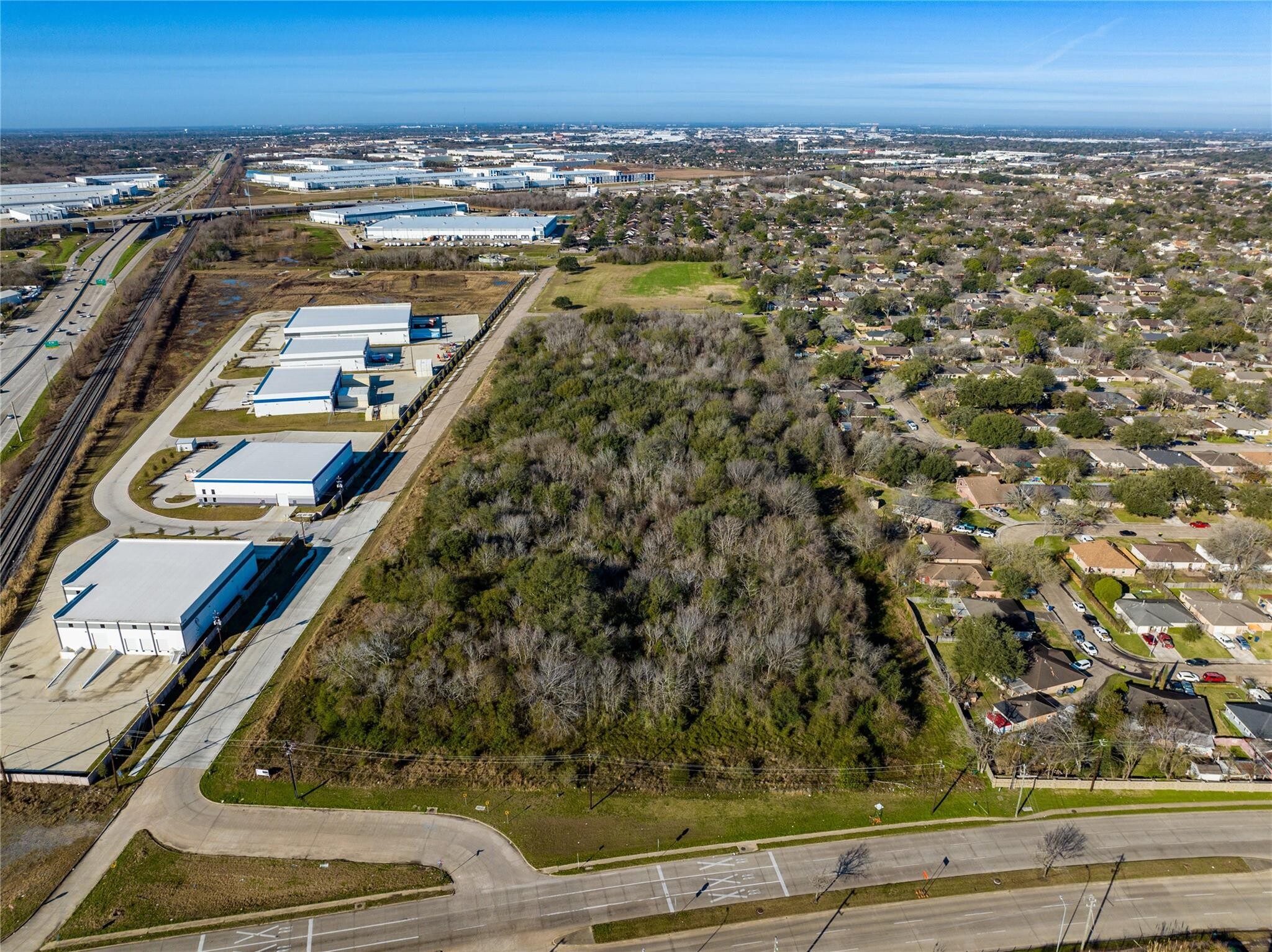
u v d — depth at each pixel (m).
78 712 74.88
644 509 103.94
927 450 126.69
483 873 60.06
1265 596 93.44
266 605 91.12
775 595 87.00
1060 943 54.84
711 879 59.91
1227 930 56.25
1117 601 91.81
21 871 59.38
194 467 125.44
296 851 61.56
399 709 73.19
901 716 75.06
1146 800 67.69
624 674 77.38
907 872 60.62
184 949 54.03
